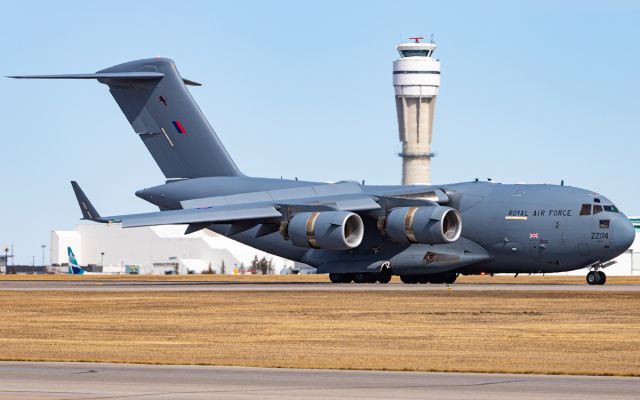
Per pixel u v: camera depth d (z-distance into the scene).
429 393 30.08
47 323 53.97
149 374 34.38
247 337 46.91
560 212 85.38
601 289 77.44
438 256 87.88
